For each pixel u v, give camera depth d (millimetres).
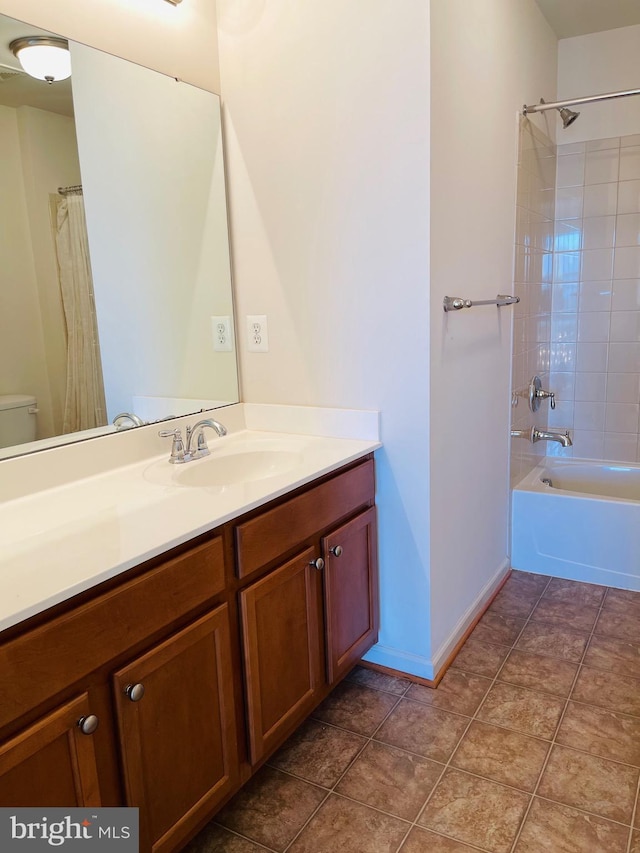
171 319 1903
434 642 2035
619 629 2316
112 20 1668
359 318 1919
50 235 1557
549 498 2754
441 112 1782
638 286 3092
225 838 1462
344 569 1807
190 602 1266
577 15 2805
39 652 971
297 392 2084
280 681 1563
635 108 2969
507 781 1596
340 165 1862
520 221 2635
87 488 1546
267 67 1929
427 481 1905
